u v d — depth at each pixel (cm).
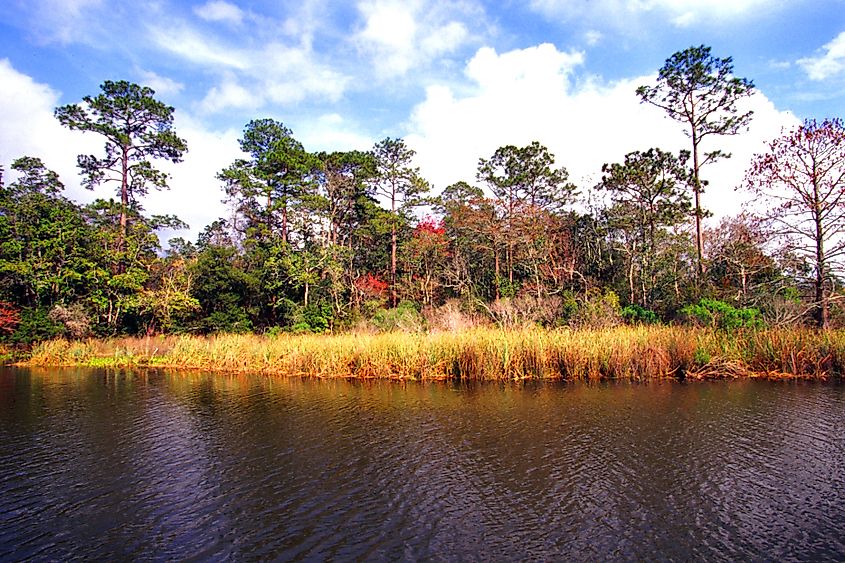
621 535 688
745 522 719
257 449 1080
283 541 690
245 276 3391
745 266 2644
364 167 3997
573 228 3547
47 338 2920
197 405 1509
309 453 1048
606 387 1631
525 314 2548
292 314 3197
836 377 1714
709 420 1212
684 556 634
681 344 1805
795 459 952
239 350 2316
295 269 3262
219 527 735
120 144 3675
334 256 3422
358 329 2744
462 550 656
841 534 683
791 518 729
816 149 2080
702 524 715
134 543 693
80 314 3019
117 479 927
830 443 1038
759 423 1180
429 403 1457
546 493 827
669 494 814
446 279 3662
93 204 3325
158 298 3175
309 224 3491
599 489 837
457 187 4641
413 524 731
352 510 781
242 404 1510
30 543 698
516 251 3569
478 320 2622
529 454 1009
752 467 917
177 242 5078
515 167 3691
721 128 2909
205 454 1055
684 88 2969
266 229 3878
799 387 1569
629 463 948
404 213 4234
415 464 970
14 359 2688
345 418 1314
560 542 672
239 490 867
